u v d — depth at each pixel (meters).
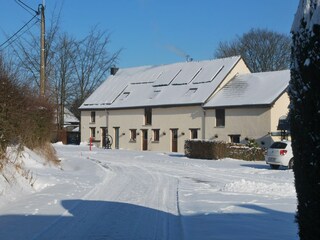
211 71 48.12
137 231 8.65
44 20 25.11
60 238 7.97
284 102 39.12
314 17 4.66
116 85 57.25
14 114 13.06
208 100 43.81
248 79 44.97
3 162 12.31
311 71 4.70
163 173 21.45
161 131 47.38
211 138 42.66
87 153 37.97
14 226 8.74
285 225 9.11
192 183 17.33
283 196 13.46
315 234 4.78
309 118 4.77
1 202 10.81
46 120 20.73
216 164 28.83
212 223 9.27
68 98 58.22
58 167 21.48
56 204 11.19
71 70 57.69
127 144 50.94
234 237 8.03
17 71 14.88
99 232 8.50
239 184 15.45
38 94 20.72
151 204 11.83
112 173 20.33
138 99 51.03
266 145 38.38
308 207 4.88
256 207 11.30
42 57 24.81
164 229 8.85
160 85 51.31
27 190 12.84
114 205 11.51
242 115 40.38
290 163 25.50
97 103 55.06
